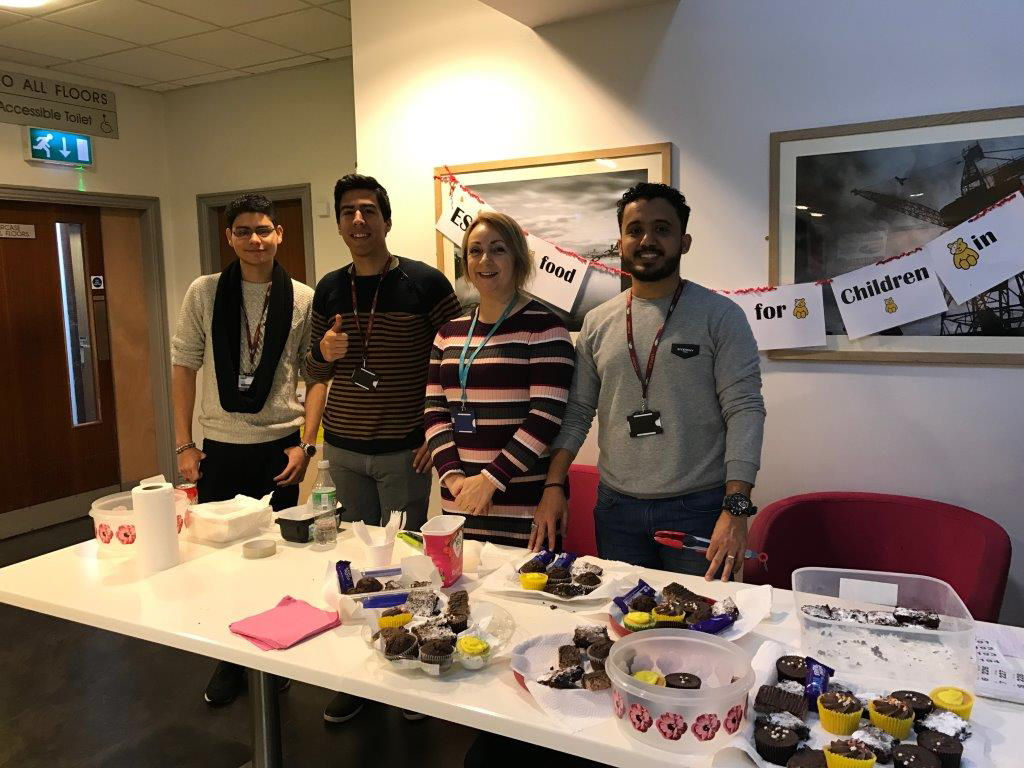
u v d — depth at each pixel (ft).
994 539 7.05
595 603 5.24
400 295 8.30
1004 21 7.68
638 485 6.68
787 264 8.81
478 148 10.45
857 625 4.55
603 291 9.77
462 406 6.84
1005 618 8.19
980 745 3.60
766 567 7.54
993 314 7.97
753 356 6.49
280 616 5.05
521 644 4.45
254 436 8.96
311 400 9.14
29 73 14.78
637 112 9.42
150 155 17.11
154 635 4.98
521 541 6.77
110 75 15.66
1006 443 8.06
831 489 8.90
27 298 15.30
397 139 11.05
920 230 8.19
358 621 5.07
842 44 8.36
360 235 8.13
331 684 4.39
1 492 15.02
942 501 8.38
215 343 8.91
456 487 6.63
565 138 9.87
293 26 12.80
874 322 8.46
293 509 6.86
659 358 6.59
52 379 15.81
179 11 12.01
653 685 3.69
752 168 8.90
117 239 16.87
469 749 7.80
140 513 5.92
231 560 6.21
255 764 6.12
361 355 8.36
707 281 9.27
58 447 15.98
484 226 6.70
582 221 9.82
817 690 3.93
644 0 9.02
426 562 5.59
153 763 7.73
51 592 5.58
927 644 4.44
